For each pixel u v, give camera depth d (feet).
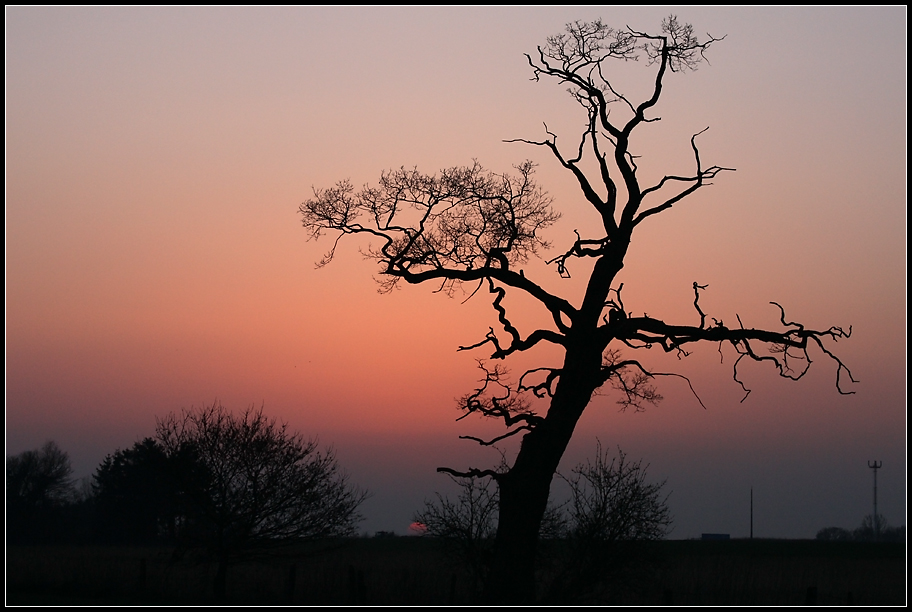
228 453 105.81
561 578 91.66
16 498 294.05
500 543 84.94
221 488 104.99
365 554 162.81
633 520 90.84
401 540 263.08
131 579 114.42
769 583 126.00
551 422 85.30
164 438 107.14
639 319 85.46
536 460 85.51
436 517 94.27
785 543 323.37
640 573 93.66
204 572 117.91
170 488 108.37
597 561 90.17
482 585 96.27
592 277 87.51
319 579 114.93
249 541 105.70
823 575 142.51
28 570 120.37
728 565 155.22
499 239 89.20
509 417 86.43
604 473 92.12
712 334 85.66
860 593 120.88
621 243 87.25
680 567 136.87
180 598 97.60
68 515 303.27
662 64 88.84
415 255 88.28
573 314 86.38
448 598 98.63
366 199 88.99
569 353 86.69
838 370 85.30
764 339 86.07
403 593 102.37
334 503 108.06
